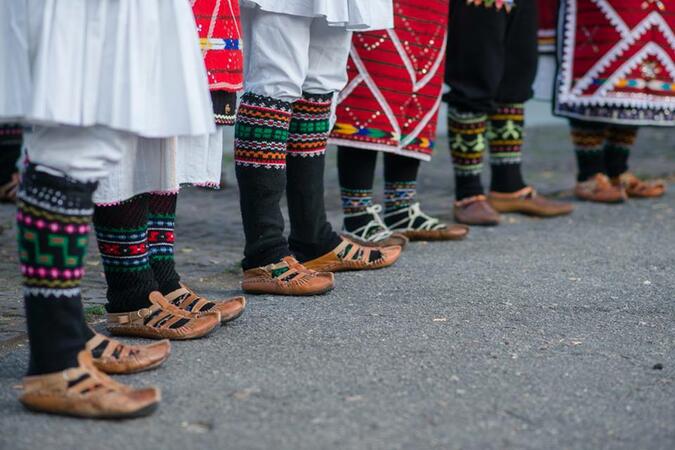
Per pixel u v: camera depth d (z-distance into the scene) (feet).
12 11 8.58
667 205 22.17
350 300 13.46
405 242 17.01
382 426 8.75
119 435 8.54
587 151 22.39
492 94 18.98
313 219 14.83
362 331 11.85
